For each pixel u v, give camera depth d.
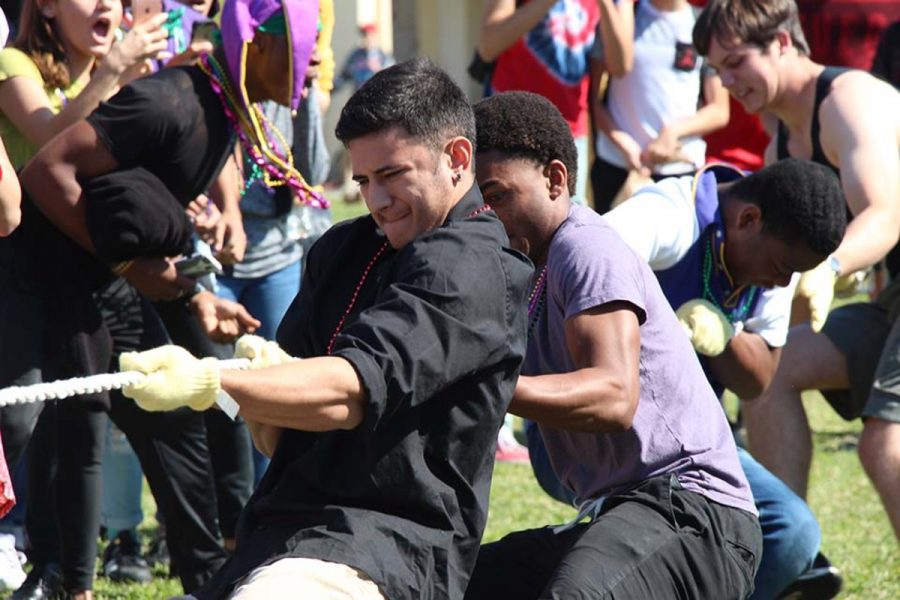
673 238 12.93
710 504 11.34
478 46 24.17
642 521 10.99
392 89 9.55
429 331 8.95
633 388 10.60
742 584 11.38
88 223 13.76
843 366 16.28
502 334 9.32
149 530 19.75
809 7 30.88
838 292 16.64
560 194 11.49
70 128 13.74
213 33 14.90
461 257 9.28
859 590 17.56
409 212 9.65
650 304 11.39
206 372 8.18
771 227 12.85
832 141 16.61
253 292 18.52
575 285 10.94
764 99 17.06
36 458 15.91
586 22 23.98
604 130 24.69
